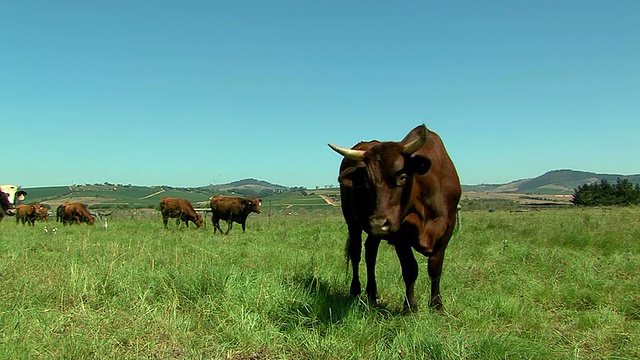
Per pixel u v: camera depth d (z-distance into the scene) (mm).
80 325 5012
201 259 8117
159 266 7898
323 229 17484
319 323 5340
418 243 5543
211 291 6086
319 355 4496
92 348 4453
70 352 4344
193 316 5535
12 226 27547
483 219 21500
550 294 6598
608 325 5363
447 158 6000
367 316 5375
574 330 5328
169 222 26906
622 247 11070
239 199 20688
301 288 6262
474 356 4340
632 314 5879
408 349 4477
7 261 8438
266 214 38312
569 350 4668
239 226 24688
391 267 8633
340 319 5297
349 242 6973
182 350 4617
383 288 7117
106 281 6402
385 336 4934
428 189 5500
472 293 6602
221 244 13008
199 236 16906
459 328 5320
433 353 4367
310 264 8680
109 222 28219
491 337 4496
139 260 8469
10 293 6047
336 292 6660
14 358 4148
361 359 4418
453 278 7574
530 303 6219
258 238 14852
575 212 24500
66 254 9609
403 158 4891
